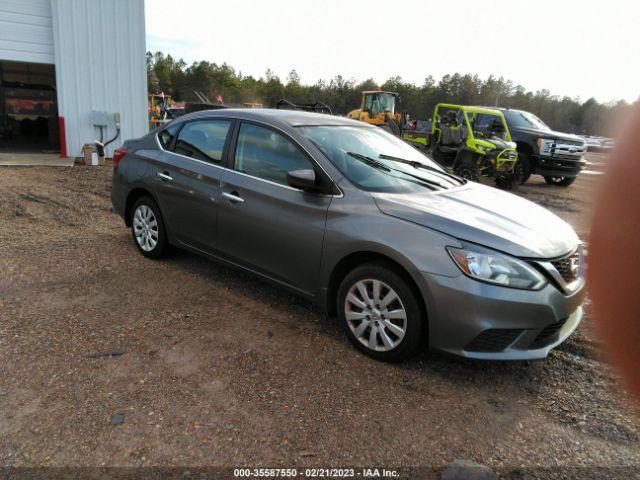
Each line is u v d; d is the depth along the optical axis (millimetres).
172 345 3387
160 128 5012
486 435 2654
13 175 9883
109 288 4289
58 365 3061
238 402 2801
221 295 4277
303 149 3744
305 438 2541
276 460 2379
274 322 3824
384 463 2404
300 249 3617
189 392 2865
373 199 3391
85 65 12945
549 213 3838
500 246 2994
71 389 2830
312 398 2881
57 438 2439
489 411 2865
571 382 3217
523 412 2879
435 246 3023
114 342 3377
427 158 4629
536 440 2637
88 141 13367
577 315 3543
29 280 4348
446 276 2953
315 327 3779
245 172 4051
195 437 2498
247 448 2445
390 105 24172
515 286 2922
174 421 2607
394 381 3105
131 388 2871
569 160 13086
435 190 3764
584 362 3465
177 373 3053
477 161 12562
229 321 3799
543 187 13656
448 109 14977
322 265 3514
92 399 2752
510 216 3436
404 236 3121
